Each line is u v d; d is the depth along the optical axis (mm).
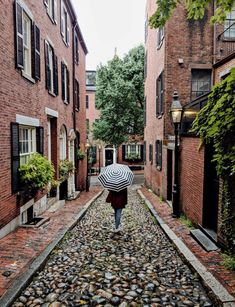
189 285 4215
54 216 9188
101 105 27219
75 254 5598
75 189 17562
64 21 14070
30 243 5988
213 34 11961
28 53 8742
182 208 8875
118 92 25109
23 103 7930
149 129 17922
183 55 12039
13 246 5762
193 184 7645
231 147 5164
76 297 3809
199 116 6508
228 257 4961
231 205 5191
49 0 11086
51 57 11539
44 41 10172
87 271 4703
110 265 4996
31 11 8578
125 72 26141
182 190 8883
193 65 12023
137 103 27281
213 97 5871
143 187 20344
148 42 18281
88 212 10719
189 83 12078
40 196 9672
